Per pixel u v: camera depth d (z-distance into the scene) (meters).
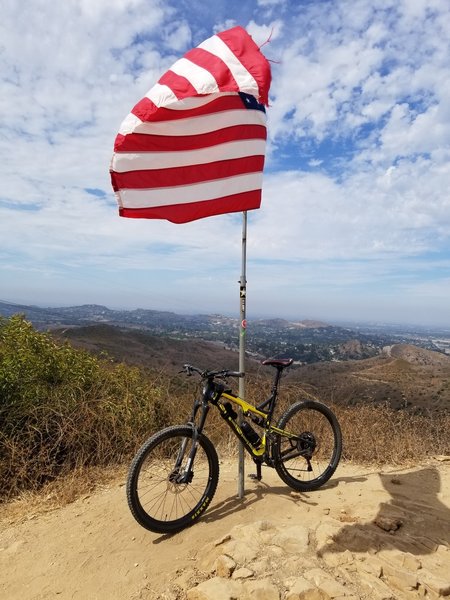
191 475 3.11
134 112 3.00
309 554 2.49
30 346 5.16
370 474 4.12
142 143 3.04
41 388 4.68
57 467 4.25
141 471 3.29
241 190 3.23
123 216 3.05
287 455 3.58
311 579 2.24
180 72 3.06
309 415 4.73
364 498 3.40
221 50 3.09
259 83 3.01
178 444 3.44
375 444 4.79
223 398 3.35
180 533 2.94
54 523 3.30
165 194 3.10
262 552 2.51
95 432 4.52
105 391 5.08
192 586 2.38
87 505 3.58
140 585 2.47
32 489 3.96
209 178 3.18
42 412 4.39
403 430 5.22
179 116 3.06
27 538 3.11
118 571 2.60
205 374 3.14
